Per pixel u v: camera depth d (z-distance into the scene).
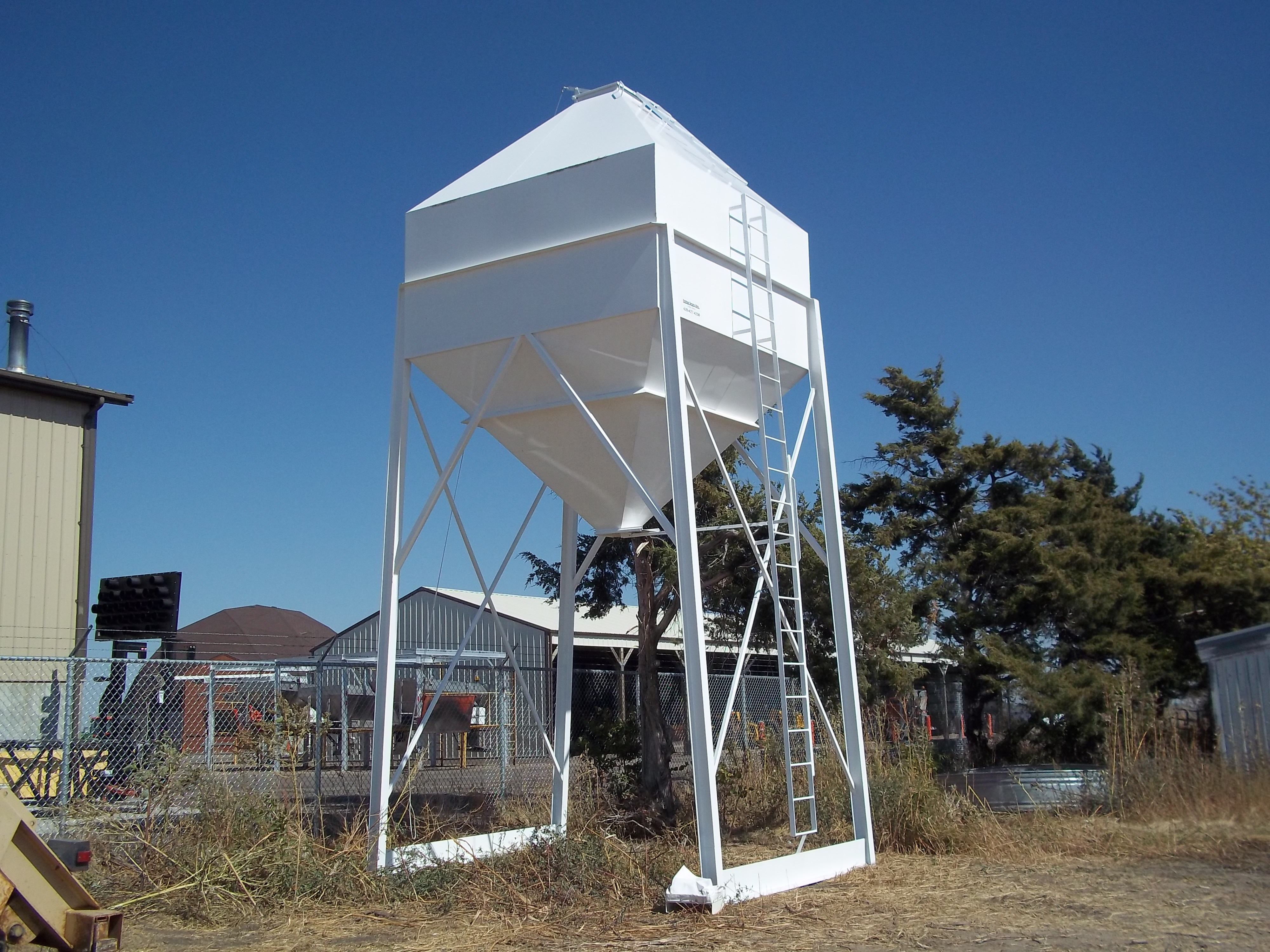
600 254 10.66
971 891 10.20
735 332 11.38
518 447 11.85
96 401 16.62
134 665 14.47
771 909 9.46
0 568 15.36
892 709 17.83
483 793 15.22
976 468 26.23
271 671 17.98
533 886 10.05
